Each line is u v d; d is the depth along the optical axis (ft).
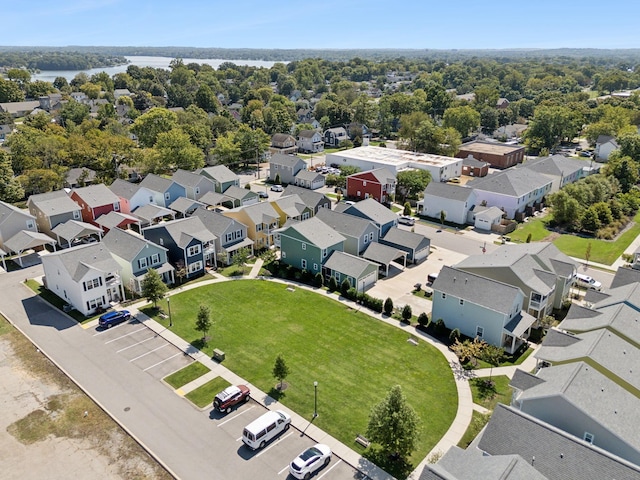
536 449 81.56
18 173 280.92
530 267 147.74
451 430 103.30
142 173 304.91
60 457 95.91
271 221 204.64
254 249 202.18
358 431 102.99
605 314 121.19
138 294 162.09
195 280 174.81
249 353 130.62
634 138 316.60
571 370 97.04
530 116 559.79
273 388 116.47
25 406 109.70
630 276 143.74
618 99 586.86
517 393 101.65
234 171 344.28
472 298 135.85
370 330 143.13
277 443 99.66
